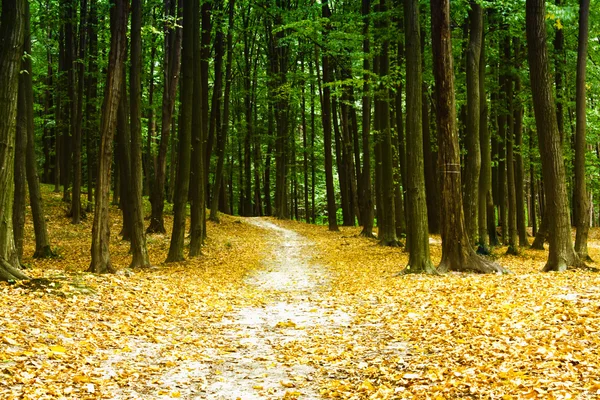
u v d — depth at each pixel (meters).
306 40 25.11
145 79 31.53
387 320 10.49
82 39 28.06
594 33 23.48
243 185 49.19
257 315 11.84
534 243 27.03
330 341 9.21
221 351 8.62
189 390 6.67
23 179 17.55
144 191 41.22
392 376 6.91
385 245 26.42
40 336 7.97
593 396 5.29
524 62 25.78
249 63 41.91
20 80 17.22
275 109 44.25
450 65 16.31
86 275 12.96
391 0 23.66
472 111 20.25
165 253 23.39
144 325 9.91
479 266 16.22
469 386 6.10
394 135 30.91
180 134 21.00
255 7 29.47
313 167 48.56
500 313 9.59
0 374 6.22
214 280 16.72
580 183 19.09
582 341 7.22
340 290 15.10
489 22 23.36
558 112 26.25
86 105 30.33
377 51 23.98
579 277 12.84
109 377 6.80
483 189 22.16
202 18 27.08
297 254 25.72
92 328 9.09
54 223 27.91
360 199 41.44
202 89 26.97
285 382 6.93
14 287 10.48
